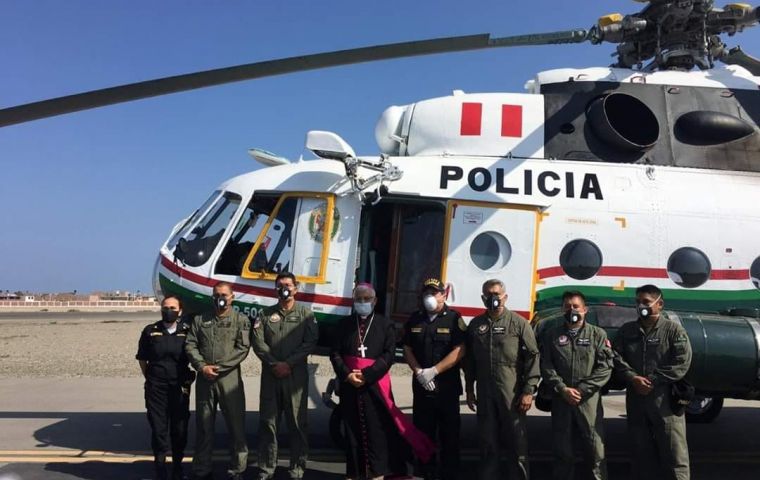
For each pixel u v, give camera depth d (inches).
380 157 237.3
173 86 200.8
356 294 187.5
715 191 240.1
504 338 181.6
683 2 239.9
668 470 176.6
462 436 282.8
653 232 233.6
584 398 176.9
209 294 236.7
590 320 200.4
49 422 302.8
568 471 180.5
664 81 259.4
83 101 205.8
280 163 267.7
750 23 245.3
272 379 193.2
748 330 192.7
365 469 187.2
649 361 178.5
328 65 194.9
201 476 192.9
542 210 234.2
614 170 241.9
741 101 257.8
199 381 193.6
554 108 253.0
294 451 193.0
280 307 196.1
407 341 193.2
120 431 282.5
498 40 204.7
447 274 227.0
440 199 233.5
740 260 233.9
